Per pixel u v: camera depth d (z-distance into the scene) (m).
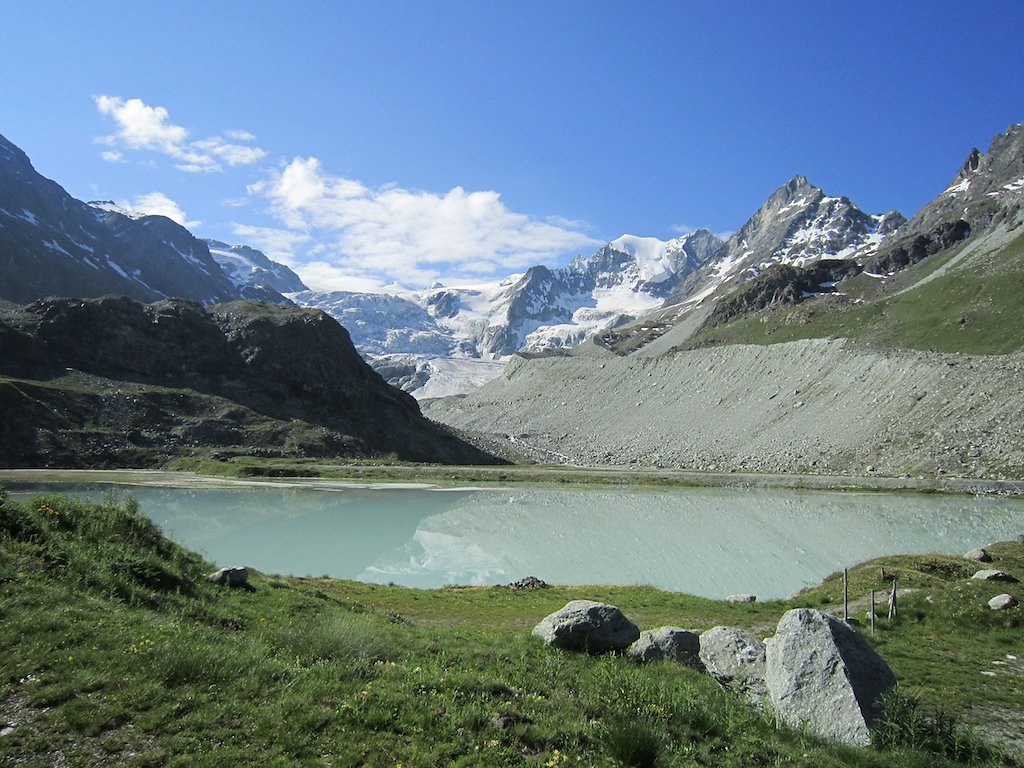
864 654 15.93
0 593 15.51
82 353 147.75
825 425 134.12
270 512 72.88
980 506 79.31
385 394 185.50
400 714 12.41
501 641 21.06
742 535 61.94
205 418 139.88
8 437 110.50
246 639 16.69
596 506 81.94
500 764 10.98
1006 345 144.38
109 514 23.31
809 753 13.22
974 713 17.88
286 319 183.00
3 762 9.84
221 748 10.73
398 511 76.75
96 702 11.76
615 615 21.00
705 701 15.30
